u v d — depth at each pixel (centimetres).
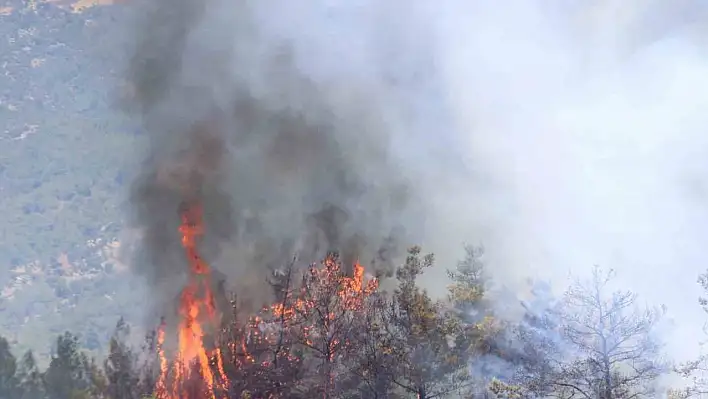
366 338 1794
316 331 1888
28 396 2119
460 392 1731
